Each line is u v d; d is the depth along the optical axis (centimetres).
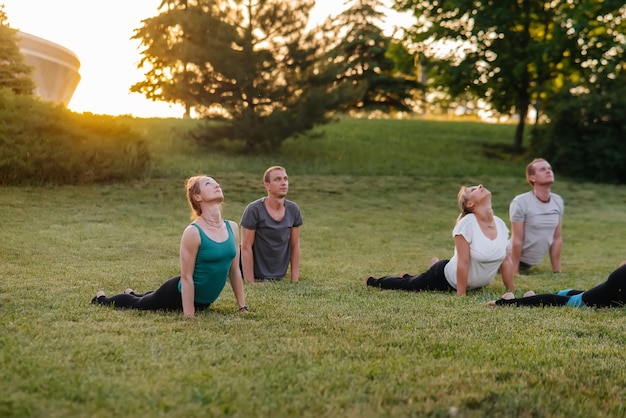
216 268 557
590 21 2816
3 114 1669
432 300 676
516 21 2867
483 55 3002
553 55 2850
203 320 532
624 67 2936
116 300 589
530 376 394
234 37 2239
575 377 397
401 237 1415
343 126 3431
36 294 641
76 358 404
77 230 1207
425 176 2425
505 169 2638
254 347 443
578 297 640
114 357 409
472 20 2909
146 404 329
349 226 1534
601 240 1484
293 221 835
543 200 971
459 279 721
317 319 553
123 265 898
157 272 836
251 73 2266
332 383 367
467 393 357
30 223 1240
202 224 553
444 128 3681
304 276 870
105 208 1492
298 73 2377
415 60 3183
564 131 2702
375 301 660
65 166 1706
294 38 2322
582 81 2811
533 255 984
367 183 2209
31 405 322
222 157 2398
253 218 811
